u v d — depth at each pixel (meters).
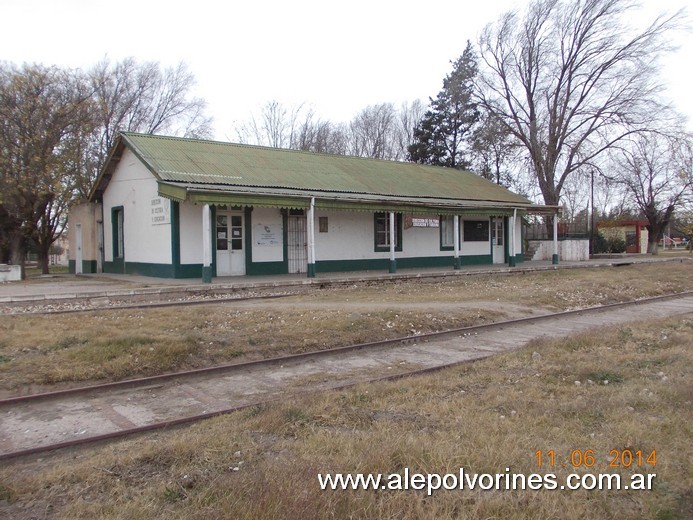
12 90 20.25
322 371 7.49
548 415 4.95
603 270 24.27
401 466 3.90
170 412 5.79
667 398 5.38
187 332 8.74
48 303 11.86
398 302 13.09
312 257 17.03
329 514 3.17
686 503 3.45
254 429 4.90
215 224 17.19
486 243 26.00
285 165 20.56
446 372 6.98
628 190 41.91
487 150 37.25
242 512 3.22
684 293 16.75
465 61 44.56
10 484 3.90
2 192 19.98
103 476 3.98
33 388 6.48
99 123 24.53
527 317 11.95
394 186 22.42
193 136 36.09
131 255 19.05
